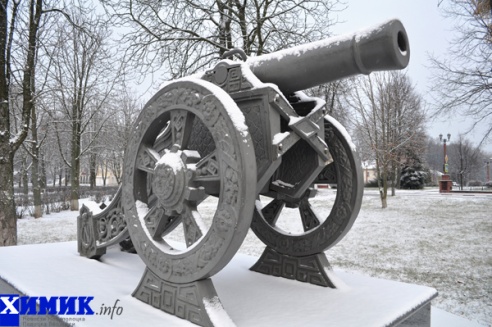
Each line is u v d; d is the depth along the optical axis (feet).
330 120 9.48
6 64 21.89
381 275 18.22
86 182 156.04
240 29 25.41
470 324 11.93
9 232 20.44
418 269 19.17
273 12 24.86
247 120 7.77
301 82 8.10
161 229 8.07
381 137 48.06
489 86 28.32
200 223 7.23
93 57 44.60
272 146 7.33
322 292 8.85
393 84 53.78
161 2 23.22
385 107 49.32
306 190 10.13
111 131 68.54
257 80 7.75
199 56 24.02
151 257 7.83
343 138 9.18
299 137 7.80
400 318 7.45
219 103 6.79
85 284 9.21
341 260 21.09
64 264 11.28
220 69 8.27
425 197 60.13
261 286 9.33
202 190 7.28
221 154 6.70
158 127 8.42
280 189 9.24
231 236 6.36
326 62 7.46
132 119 72.95
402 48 6.98
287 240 10.12
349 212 9.03
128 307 7.62
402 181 97.35
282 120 8.36
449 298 15.16
